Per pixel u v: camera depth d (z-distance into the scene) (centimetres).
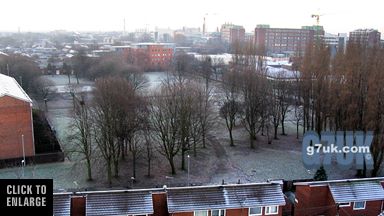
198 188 3950
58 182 5703
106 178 5875
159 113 6425
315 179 5441
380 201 4238
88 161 5731
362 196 4166
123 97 6206
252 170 6316
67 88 13000
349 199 4119
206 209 3809
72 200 3753
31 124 6456
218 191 3962
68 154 6712
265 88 7844
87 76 14875
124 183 5691
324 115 7012
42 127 7769
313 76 7575
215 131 8425
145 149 6656
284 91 8544
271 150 7356
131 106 6269
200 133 6850
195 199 3862
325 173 5616
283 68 13925
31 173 6053
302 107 9062
